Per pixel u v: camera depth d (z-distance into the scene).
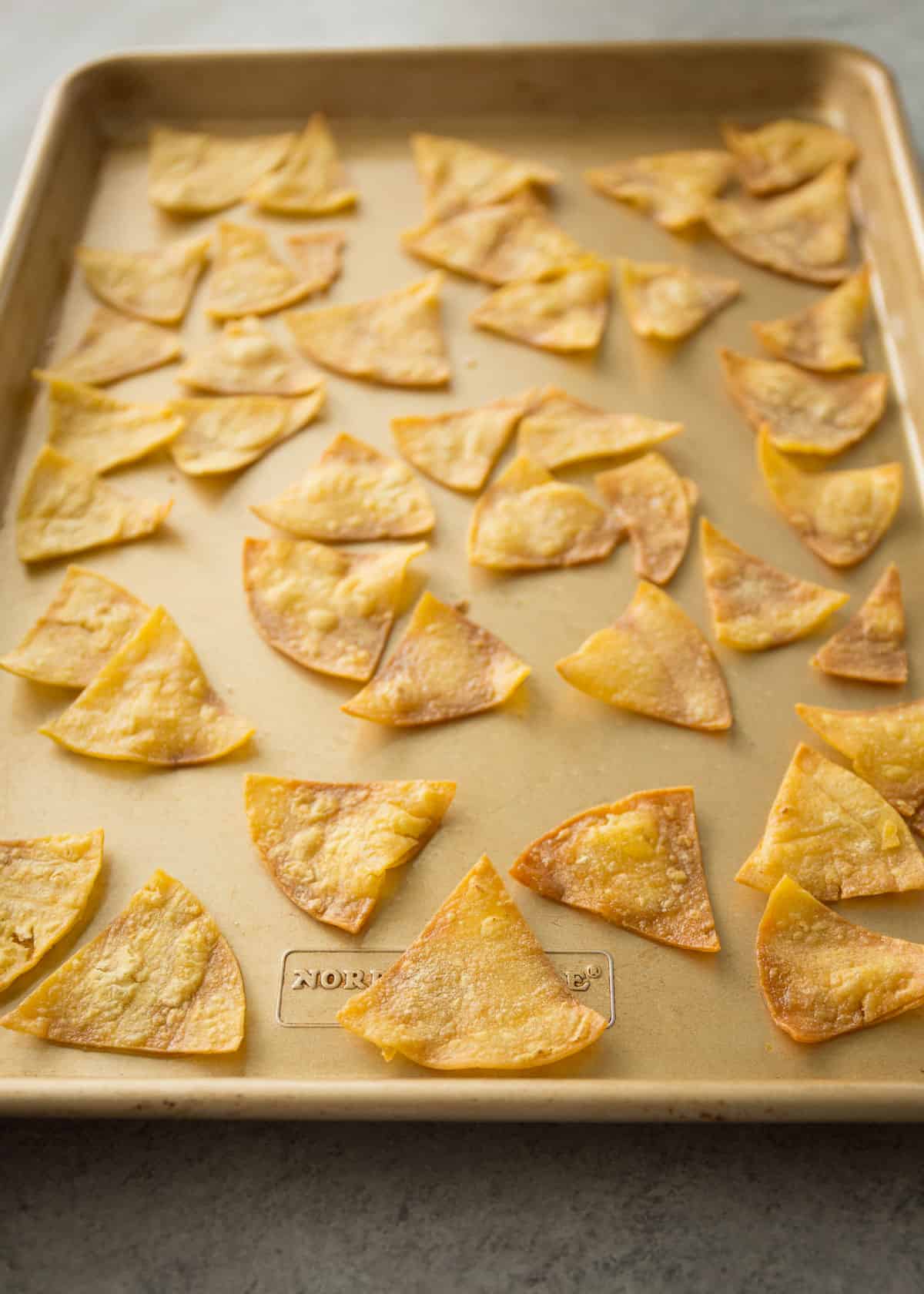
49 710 0.51
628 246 0.65
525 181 0.66
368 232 0.65
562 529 0.55
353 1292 0.42
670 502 0.56
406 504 0.56
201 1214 0.43
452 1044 0.44
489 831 0.48
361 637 0.53
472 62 0.68
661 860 0.47
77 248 0.64
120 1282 0.42
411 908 0.47
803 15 0.75
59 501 0.56
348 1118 0.43
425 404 0.59
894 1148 0.44
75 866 0.47
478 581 0.54
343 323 0.61
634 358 0.61
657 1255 0.43
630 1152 0.44
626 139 0.68
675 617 0.52
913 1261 0.43
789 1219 0.43
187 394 0.60
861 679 0.51
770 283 0.63
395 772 0.50
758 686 0.51
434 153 0.67
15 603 0.54
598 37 0.75
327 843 0.48
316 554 0.54
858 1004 0.45
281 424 0.58
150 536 0.56
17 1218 0.43
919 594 0.54
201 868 0.48
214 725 0.50
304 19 0.76
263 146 0.68
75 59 0.74
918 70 0.72
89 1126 0.45
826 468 0.57
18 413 0.59
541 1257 0.43
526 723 0.51
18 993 0.46
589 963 0.46
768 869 0.47
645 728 0.51
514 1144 0.44
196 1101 0.42
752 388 0.59
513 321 0.62
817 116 0.69
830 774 0.49
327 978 0.46
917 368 0.59
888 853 0.47
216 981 0.45
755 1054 0.44
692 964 0.46
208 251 0.65
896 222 0.63
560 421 0.58
